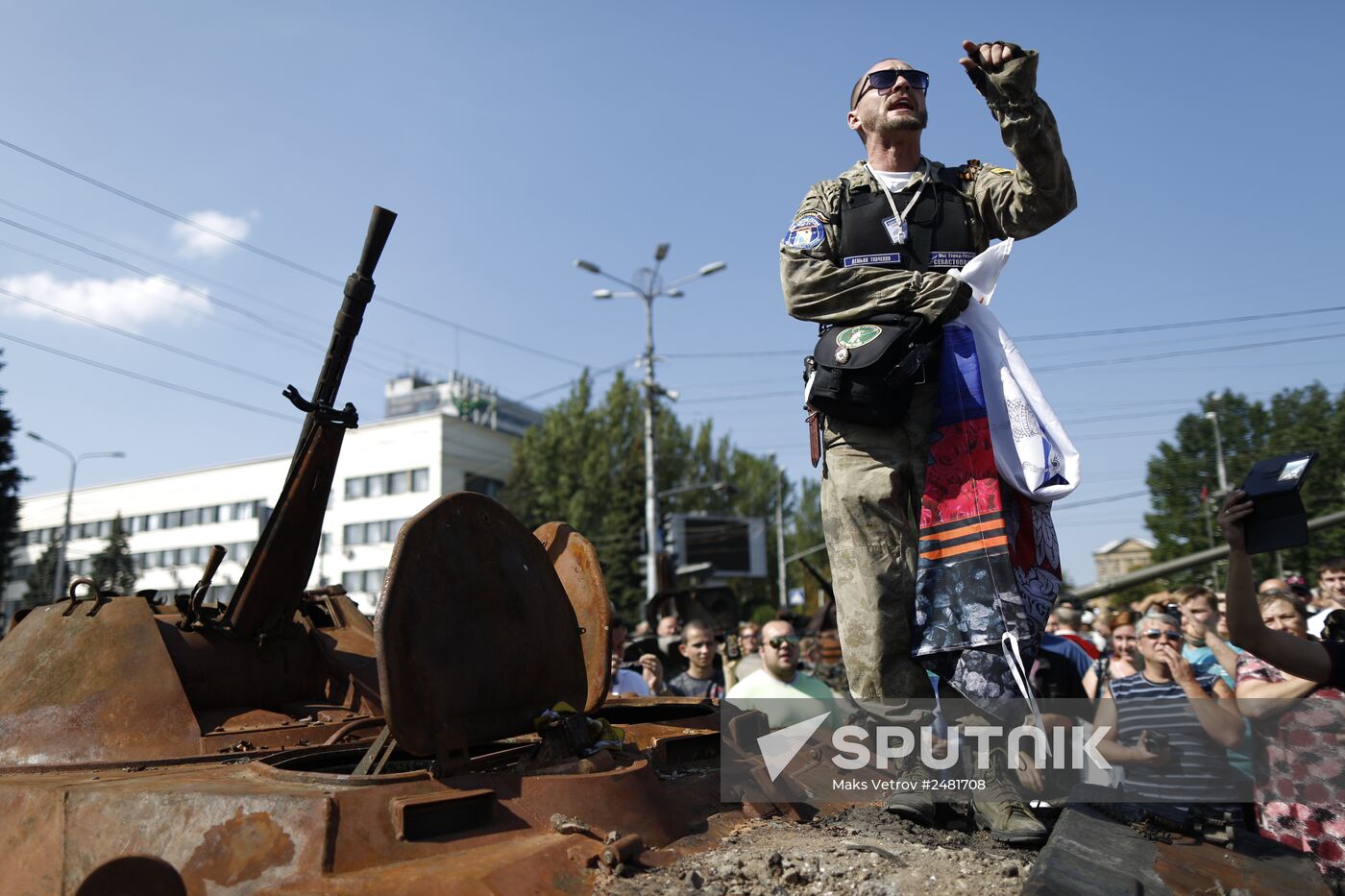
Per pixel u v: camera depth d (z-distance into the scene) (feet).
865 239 11.16
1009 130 10.13
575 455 153.28
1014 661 9.57
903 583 10.41
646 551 94.68
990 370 10.53
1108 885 7.63
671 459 158.81
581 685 10.09
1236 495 11.31
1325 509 100.78
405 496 167.22
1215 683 17.88
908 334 10.32
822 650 34.30
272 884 6.84
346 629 14.89
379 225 12.17
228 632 13.02
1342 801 13.93
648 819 8.30
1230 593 11.35
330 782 7.84
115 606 12.54
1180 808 10.94
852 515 10.55
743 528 126.21
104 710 11.36
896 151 11.62
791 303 11.01
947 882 7.68
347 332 12.32
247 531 172.76
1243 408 118.11
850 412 10.46
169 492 182.29
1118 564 240.73
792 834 8.75
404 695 7.79
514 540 9.53
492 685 8.81
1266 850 10.12
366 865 6.93
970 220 11.30
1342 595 20.27
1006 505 10.25
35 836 8.12
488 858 7.10
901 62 11.64
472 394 268.62
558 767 8.49
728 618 39.50
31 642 12.44
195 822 7.39
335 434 12.55
